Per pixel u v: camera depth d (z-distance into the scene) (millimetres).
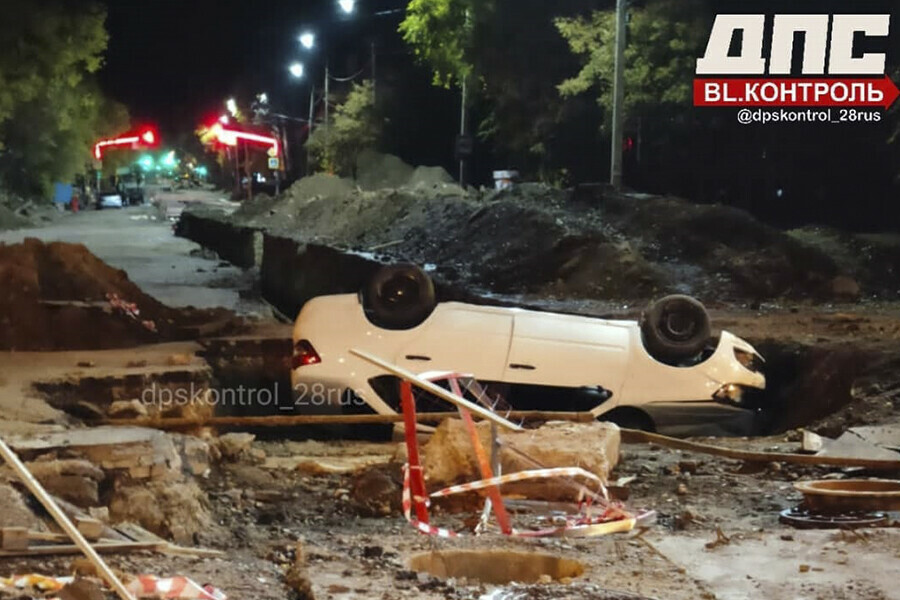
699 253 41250
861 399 21344
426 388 11828
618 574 10438
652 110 53781
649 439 17078
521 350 20781
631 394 20859
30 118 110375
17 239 79312
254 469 16484
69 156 125250
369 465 16438
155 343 28922
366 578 10234
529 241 43406
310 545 11938
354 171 96875
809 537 11789
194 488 14008
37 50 81562
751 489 15070
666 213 43406
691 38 50219
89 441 13859
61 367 23750
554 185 65375
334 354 20938
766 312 34938
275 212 82750
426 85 94938
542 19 63031
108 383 22328
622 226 43906
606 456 14812
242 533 13109
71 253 31344
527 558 11164
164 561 10625
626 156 61469
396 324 20906
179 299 44812
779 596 9742
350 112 97750
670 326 21094
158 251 75000
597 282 40031
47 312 28141
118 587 7523
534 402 21406
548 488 14250
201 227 83938
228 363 27234
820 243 42656
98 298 30453
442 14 65188
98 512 12305
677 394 20922
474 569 11281
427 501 12320
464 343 20766
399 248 50500
